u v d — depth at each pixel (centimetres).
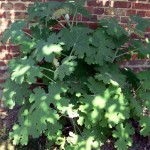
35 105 248
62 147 282
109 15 337
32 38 296
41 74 256
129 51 319
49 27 323
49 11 294
